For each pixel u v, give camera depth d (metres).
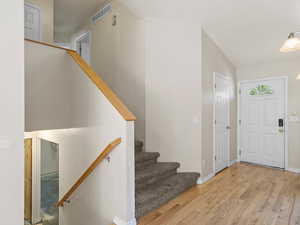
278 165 4.11
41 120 2.49
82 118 2.51
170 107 3.39
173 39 3.37
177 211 2.30
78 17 4.62
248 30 3.24
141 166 3.03
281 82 4.07
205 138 3.34
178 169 3.34
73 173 2.71
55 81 2.61
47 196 3.69
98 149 2.28
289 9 2.57
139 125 3.60
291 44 2.08
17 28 1.21
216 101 3.77
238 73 4.71
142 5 3.21
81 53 5.13
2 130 1.15
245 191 2.88
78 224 2.62
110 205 2.13
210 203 2.50
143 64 3.53
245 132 4.61
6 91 1.17
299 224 2.02
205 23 3.13
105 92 2.16
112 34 3.88
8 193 1.17
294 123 3.89
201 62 3.18
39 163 3.86
